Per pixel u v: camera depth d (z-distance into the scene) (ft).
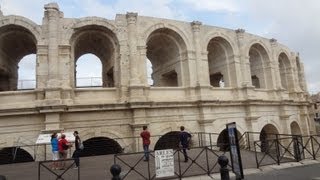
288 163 73.97
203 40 114.11
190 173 63.72
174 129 102.32
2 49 102.22
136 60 99.96
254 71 140.87
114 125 94.84
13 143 85.35
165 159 58.75
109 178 60.03
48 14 94.12
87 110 91.61
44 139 81.30
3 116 85.35
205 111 106.63
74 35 98.22
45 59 92.02
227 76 122.83
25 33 98.63
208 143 105.19
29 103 88.48
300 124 145.79
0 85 111.14
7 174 66.49
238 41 123.85
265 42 135.44
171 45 115.24
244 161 78.43
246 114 118.42
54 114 87.10
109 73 118.11
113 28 100.22
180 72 111.45
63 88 91.15
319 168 67.21
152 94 102.47
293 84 149.69
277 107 132.26
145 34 103.81
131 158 83.20
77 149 72.43
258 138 117.50
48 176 63.77
